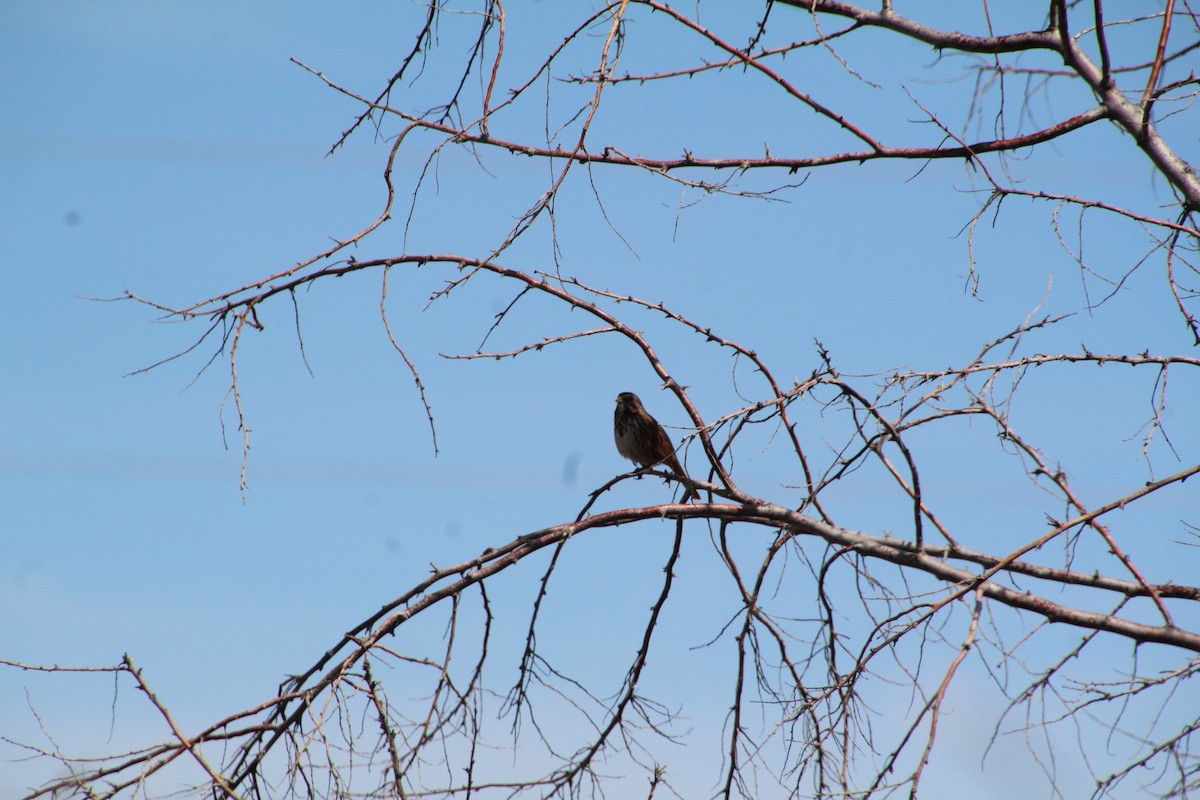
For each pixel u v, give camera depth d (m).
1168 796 8.92
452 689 11.20
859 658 10.24
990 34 11.71
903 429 11.07
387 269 10.84
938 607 9.88
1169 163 11.30
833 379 10.95
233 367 10.28
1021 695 9.20
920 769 8.66
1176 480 10.30
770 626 12.16
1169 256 11.13
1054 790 8.76
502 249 10.42
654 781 11.62
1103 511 10.34
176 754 9.84
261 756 10.33
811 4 11.65
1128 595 10.81
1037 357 10.97
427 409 10.52
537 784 11.55
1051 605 11.40
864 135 11.98
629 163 11.71
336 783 9.85
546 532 12.30
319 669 11.19
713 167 12.00
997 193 11.33
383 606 11.59
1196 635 10.61
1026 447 10.80
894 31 11.90
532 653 12.08
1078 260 11.19
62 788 9.30
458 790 10.86
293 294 10.77
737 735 12.38
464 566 11.94
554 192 10.10
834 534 12.27
